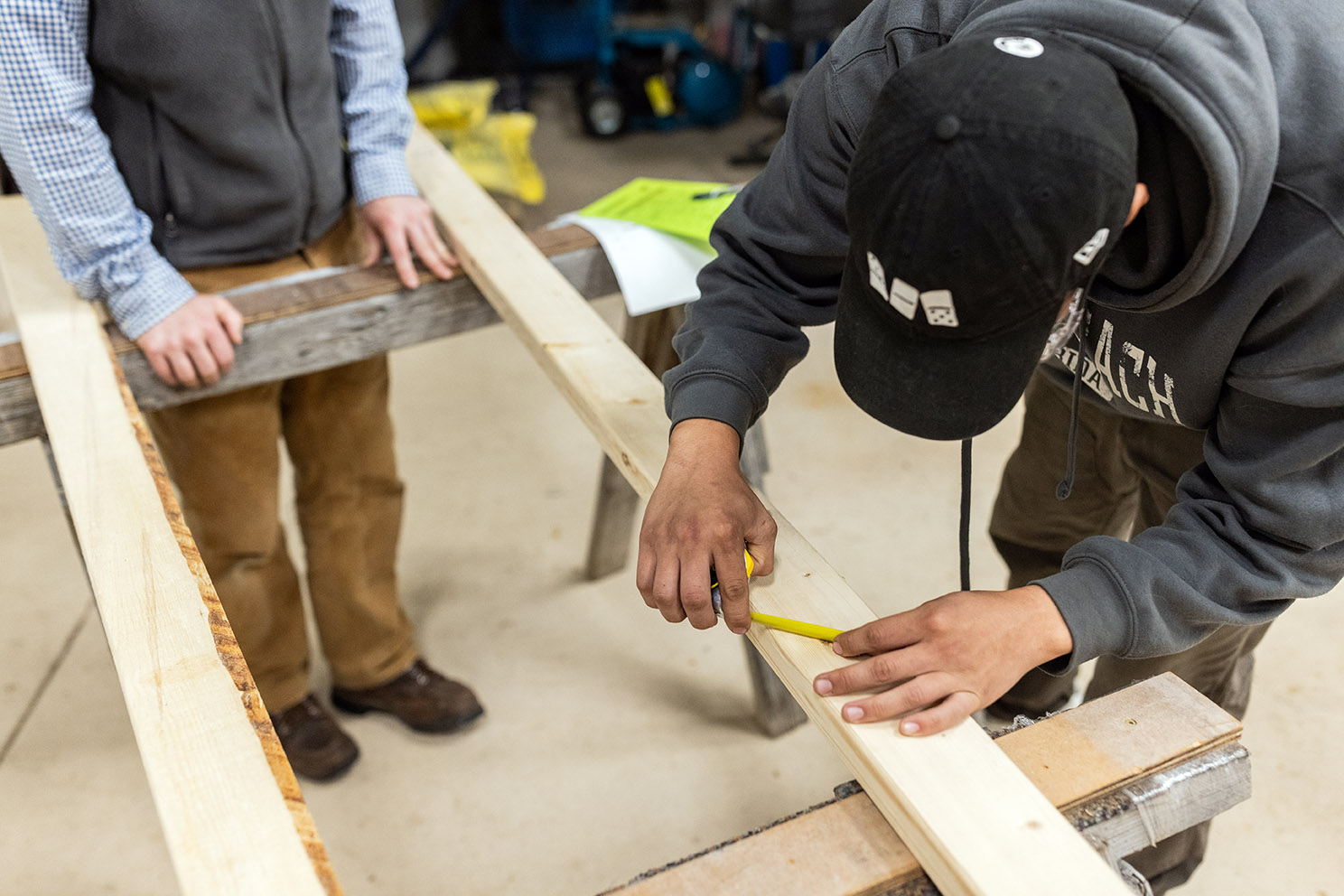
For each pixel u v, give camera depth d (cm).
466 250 137
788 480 237
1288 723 177
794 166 89
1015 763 78
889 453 245
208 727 75
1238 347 77
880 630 80
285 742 174
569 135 397
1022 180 59
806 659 83
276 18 120
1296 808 164
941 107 61
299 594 168
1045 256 61
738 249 96
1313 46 67
